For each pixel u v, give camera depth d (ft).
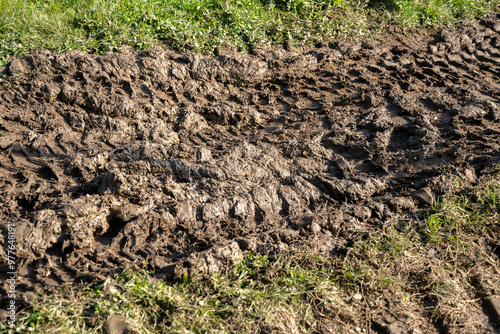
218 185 12.69
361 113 17.81
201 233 11.55
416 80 20.47
